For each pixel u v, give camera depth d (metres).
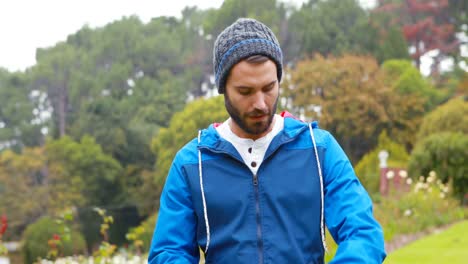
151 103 49.75
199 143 2.00
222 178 1.95
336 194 1.90
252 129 1.88
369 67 37.38
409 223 12.23
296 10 51.28
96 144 42.69
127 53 56.12
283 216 1.90
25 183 37.75
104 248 7.10
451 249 9.08
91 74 54.72
